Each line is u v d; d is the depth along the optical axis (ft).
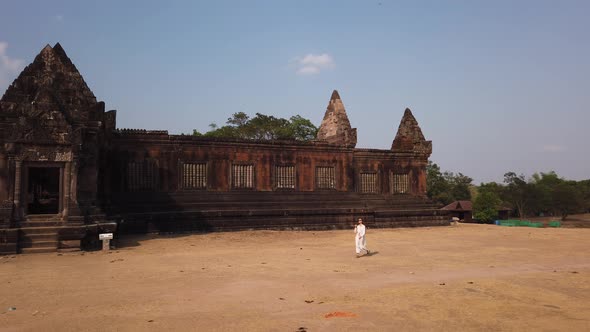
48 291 38.60
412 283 43.42
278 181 109.91
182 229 92.89
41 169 86.99
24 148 65.36
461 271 51.13
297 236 92.22
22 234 63.26
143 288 39.93
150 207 92.58
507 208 286.46
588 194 366.22
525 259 61.93
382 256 63.57
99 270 49.26
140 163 94.27
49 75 71.26
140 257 59.52
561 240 89.86
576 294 39.14
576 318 31.37
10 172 64.85
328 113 127.44
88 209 70.13
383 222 119.85
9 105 66.54
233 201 102.53
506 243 83.30
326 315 31.37
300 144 112.88
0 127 65.67
